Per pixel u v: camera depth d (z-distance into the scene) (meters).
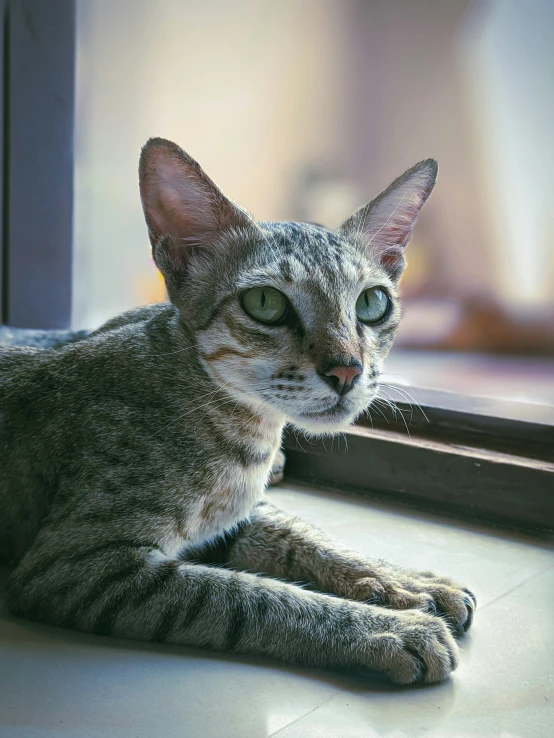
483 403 0.64
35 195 0.78
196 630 0.45
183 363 0.50
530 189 1.16
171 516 0.48
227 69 1.09
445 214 1.19
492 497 0.59
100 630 0.46
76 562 0.46
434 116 1.16
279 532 0.52
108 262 0.94
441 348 1.21
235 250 0.50
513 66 1.12
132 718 0.40
